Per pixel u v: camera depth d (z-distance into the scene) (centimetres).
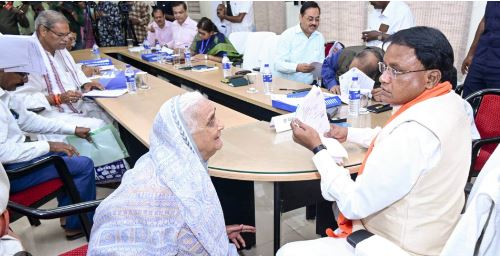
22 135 195
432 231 106
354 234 110
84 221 176
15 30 489
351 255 119
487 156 193
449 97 108
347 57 263
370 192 105
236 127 180
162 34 529
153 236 90
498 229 89
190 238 93
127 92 275
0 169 131
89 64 376
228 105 279
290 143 157
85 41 552
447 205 106
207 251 96
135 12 581
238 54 402
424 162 99
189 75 319
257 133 170
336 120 186
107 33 564
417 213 105
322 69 289
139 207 90
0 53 192
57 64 273
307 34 320
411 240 107
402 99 110
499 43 262
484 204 88
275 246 159
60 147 198
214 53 399
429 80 106
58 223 237
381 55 219
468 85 290
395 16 330
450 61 104
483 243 92
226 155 146
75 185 191
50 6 509
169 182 92
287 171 132
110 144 241
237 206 198
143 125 201
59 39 261
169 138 96
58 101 260
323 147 129
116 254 89
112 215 91
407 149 99
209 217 96
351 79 217
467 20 336
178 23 486
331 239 128
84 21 545
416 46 102
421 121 100
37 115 226
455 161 103
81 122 255
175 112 97
